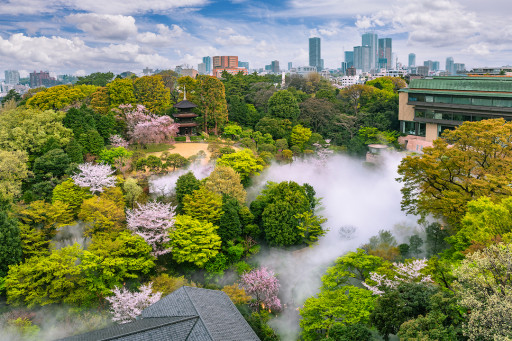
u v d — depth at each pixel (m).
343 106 134.75
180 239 55.94
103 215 56.31
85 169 65.75
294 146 103.75
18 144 74.12
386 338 35.16
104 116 87.75
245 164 77.75
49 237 56.62
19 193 62.94
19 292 45.34
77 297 47.00
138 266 51.56
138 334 30.06
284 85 184.88
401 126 114.50
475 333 27.50
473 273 30.77
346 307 40.44
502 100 90.44
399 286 37.66
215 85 108.56
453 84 99.88
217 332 30.53
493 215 42.62
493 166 54.19
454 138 61.38
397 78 160.00
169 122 94.75
